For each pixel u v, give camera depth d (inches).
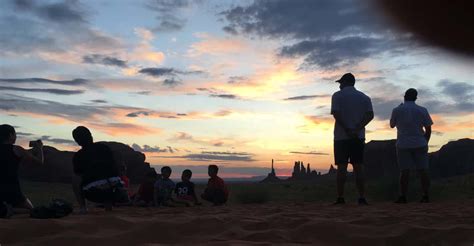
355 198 486.3
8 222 121.7
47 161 1836.9
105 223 129.0
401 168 310.0
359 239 121.0
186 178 394.0
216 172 400.2
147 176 374.0
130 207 355.3
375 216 167.8
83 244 108.9
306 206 266.8
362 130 274.1
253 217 167.5
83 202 237.1
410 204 283.6
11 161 199.8
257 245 107.5
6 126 204.2
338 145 276.1
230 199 508.7
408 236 121.6
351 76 277.6
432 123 307.0
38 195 680.4
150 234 123.1
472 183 758.5
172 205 370.3
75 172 236.7
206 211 239.6
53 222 123.3
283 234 128.5
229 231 132.1
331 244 118.7
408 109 307.0
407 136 306.2
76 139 237.1
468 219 159.6
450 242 114.1
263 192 477.1
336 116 272.1
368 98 273.6
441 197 424.5
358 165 273.4
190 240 120.9
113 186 238.2
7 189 197.9
